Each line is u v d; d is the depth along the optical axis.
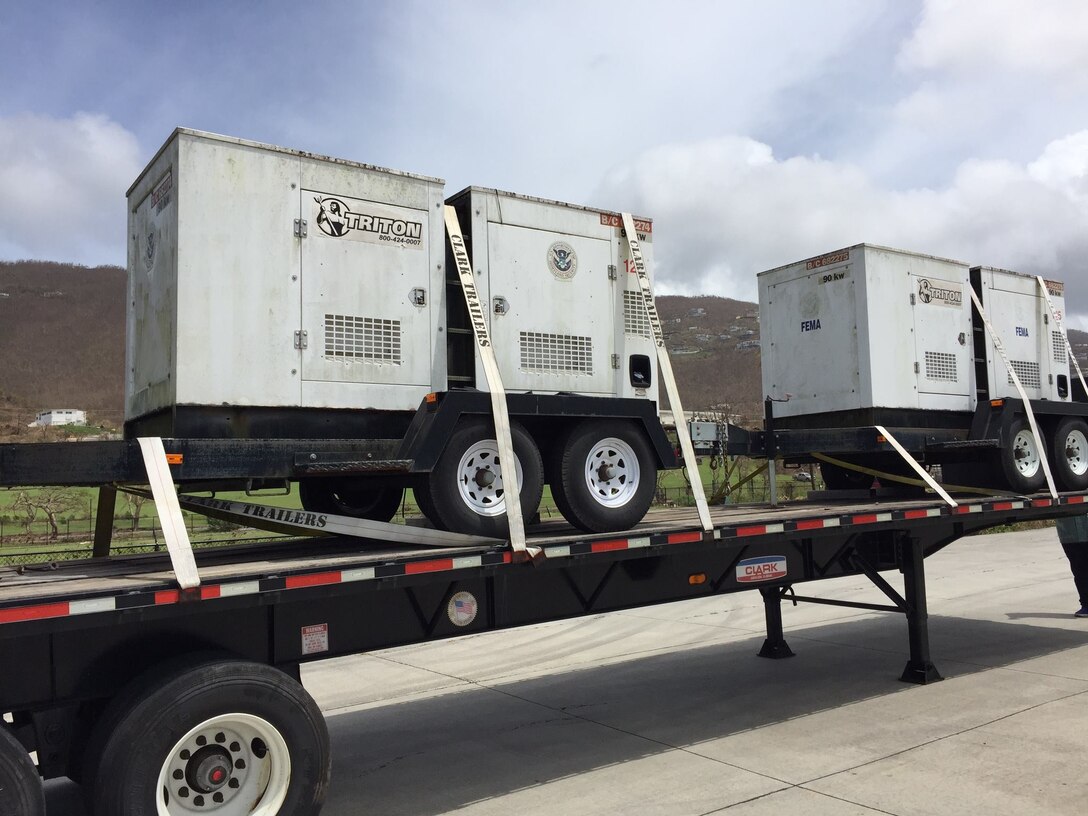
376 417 4.73
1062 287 9.40
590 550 4.53
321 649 4.00
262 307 4.35
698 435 6.68
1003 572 13.47
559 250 5.46
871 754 5.06
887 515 6.12
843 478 9.10
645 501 5.30
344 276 4.62
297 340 4.45
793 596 7.77
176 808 3.34
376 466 4.29
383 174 4.80
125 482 3.83
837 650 8.18
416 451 4.41
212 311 4.21
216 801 3.43
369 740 5.86
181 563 3.38
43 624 3.01
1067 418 8.40
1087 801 4.24
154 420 4.52
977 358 8.52
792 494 16.36
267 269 4.38
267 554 4.76
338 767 5.27
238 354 4.27
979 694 6.36
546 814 4.35
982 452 7.80
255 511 4.32
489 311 5.11
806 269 8.16
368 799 4.69
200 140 4.24
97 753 3.25
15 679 3.25
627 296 5.77
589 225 5.63
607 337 5.63
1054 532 19.91
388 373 4.73
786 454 7.18
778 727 5.72
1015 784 4.48
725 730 5.72
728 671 7.47
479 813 4.42
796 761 5.00
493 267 5.17
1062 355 9.27
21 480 3.91
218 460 4.02
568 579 4.88
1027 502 7.21
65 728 3.63
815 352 8.02
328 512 5.83
